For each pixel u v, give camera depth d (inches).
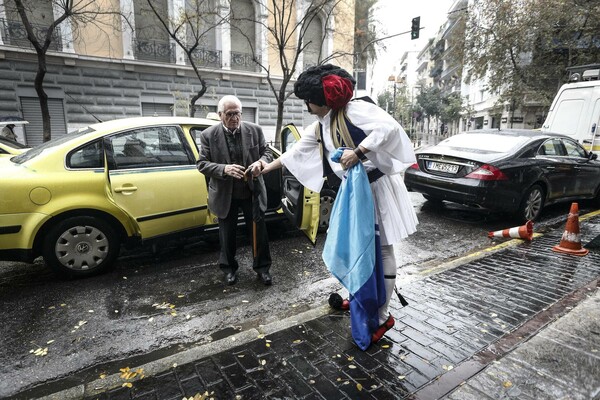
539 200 238.1
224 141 130.8
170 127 165.0
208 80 727.7
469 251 185.9
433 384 82.7
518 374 84.9
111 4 603.8
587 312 111.7
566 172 251.0
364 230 87.9
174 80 687.7
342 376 86.4
